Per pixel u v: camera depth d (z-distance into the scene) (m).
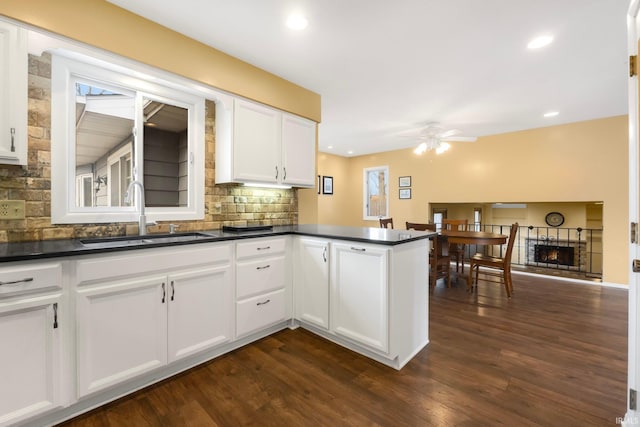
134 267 1.64
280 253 2.47
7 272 1.26
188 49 2.21
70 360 1.45
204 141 2.57
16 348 1.30
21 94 1.53
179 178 2.47
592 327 2.62
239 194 2.85
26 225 1.73
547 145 4.47
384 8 1.87
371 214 6.91
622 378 1.82
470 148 5.24
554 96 3.31
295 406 1.57
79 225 1.93
